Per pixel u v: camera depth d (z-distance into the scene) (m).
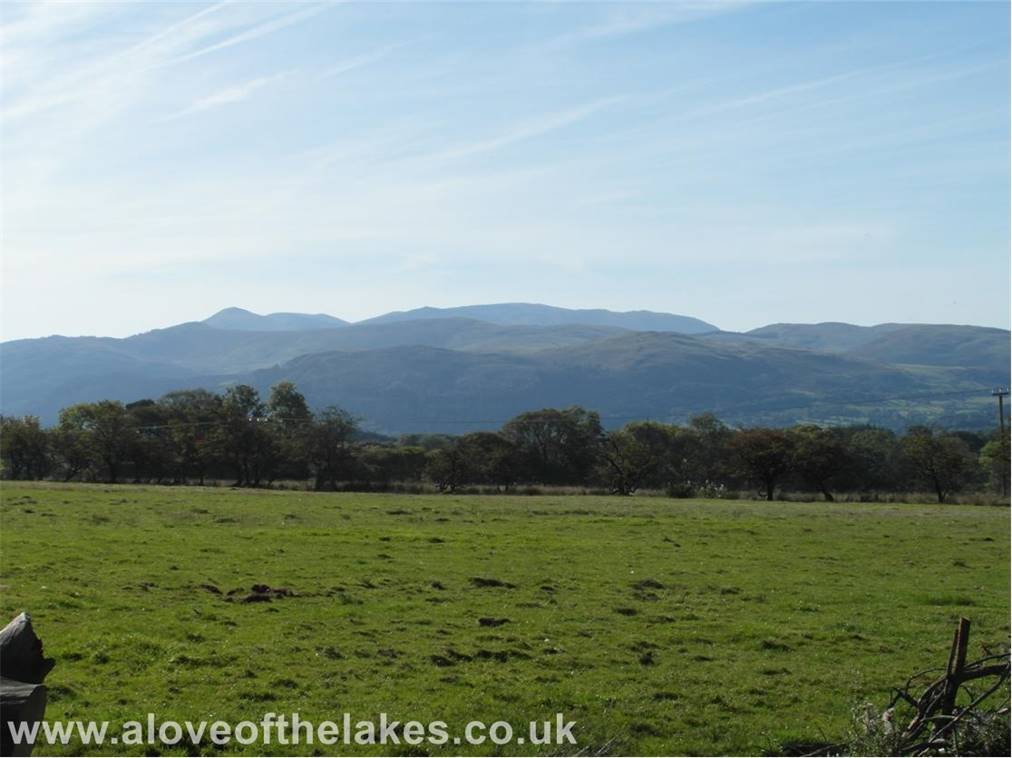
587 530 52.34
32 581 30.36
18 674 10.98
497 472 119.38
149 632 24.17
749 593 32.78
